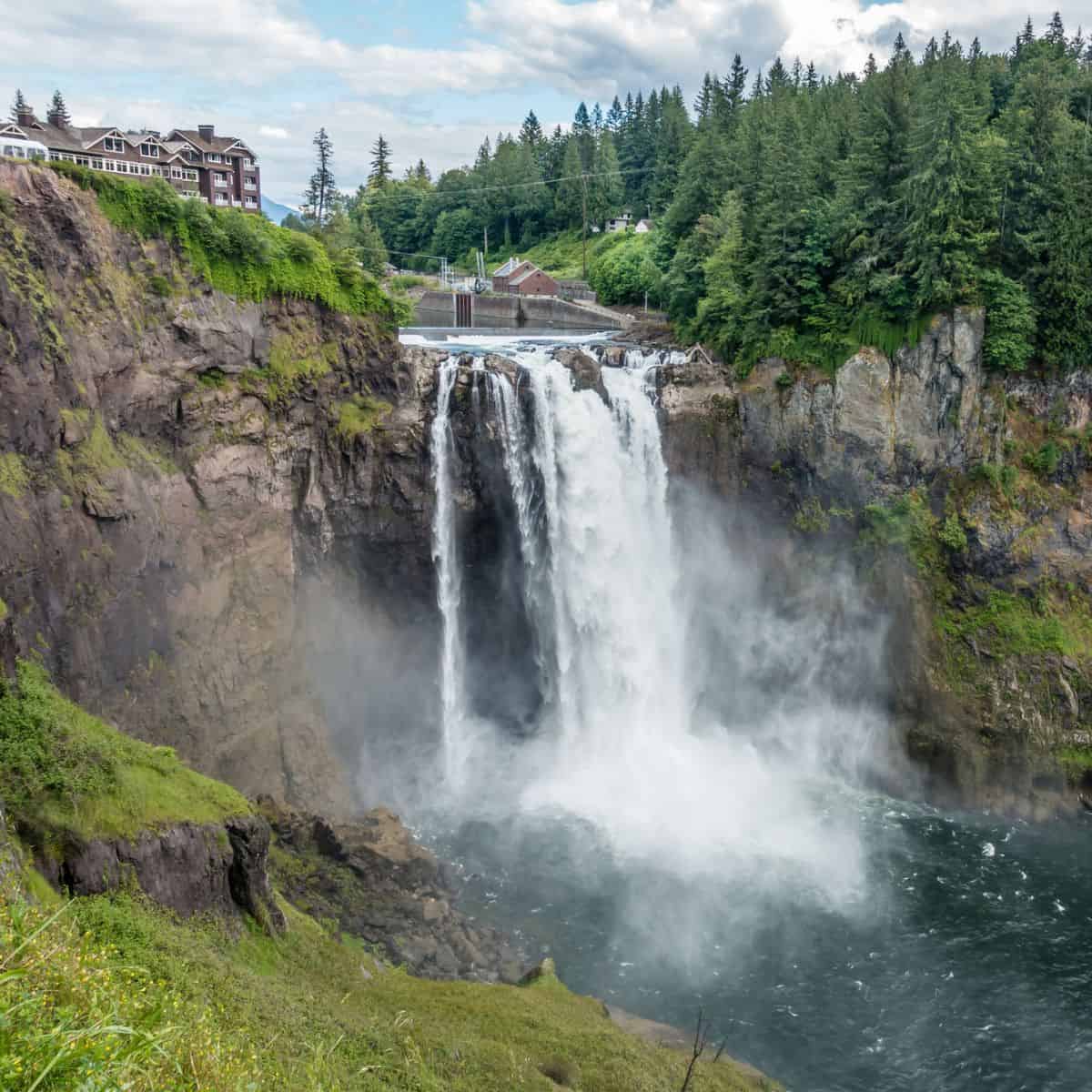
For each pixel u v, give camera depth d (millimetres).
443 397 59031
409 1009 34469
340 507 57312
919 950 45188
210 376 50812
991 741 60438
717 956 44375
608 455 64000
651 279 95625
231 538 51250
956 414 63219
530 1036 33875
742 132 87312
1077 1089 37781
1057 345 62969
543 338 83375
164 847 31375
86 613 42156
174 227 49031
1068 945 45656
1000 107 89125
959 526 63156
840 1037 39906
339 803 54188
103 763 31953
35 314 40594
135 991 22078
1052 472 63906
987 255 63438
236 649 51031
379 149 174375
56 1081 14570
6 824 27844
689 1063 35094
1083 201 62375
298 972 34094
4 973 16047
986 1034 40312
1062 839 55625
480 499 61125
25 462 39844
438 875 48312
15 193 41031
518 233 154000
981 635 62312
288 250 54750
